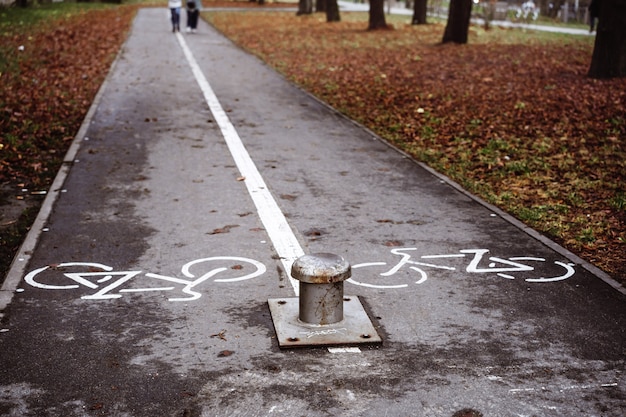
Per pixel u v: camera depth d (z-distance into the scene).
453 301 6.25
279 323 5.68
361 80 20.98
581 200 9.54
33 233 7.86
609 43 20.78
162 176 10.39
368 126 14.66
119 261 7.08
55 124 13.70
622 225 8.49
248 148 12.31
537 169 11.17
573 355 5.29
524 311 6.05
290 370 5.02
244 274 6.80
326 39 33.94
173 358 5.18
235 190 9.74
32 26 32.91
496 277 6.82
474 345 5.43
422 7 42.25
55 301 6.14
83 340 5.44
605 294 6.43
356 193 9.73
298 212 8.81
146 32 35.50
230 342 5.43
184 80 20.22
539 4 56.62
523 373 5.02
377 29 38.84
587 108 16.25
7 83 17.66
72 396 4.66
